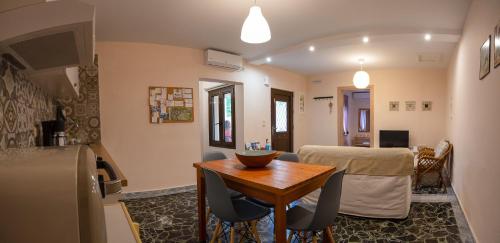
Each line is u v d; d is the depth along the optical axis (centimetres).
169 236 250
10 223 46
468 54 281
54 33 87
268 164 225
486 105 205
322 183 199
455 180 372
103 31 330
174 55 407
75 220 48
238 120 517
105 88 362
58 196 48
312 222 161
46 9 82
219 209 186
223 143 589
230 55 441
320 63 532
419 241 235
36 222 47
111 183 92
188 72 418
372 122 607
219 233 240
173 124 409
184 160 418
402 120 585
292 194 163
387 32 328
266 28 212
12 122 123
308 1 254
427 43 383
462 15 285
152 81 391
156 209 320
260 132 537
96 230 51
